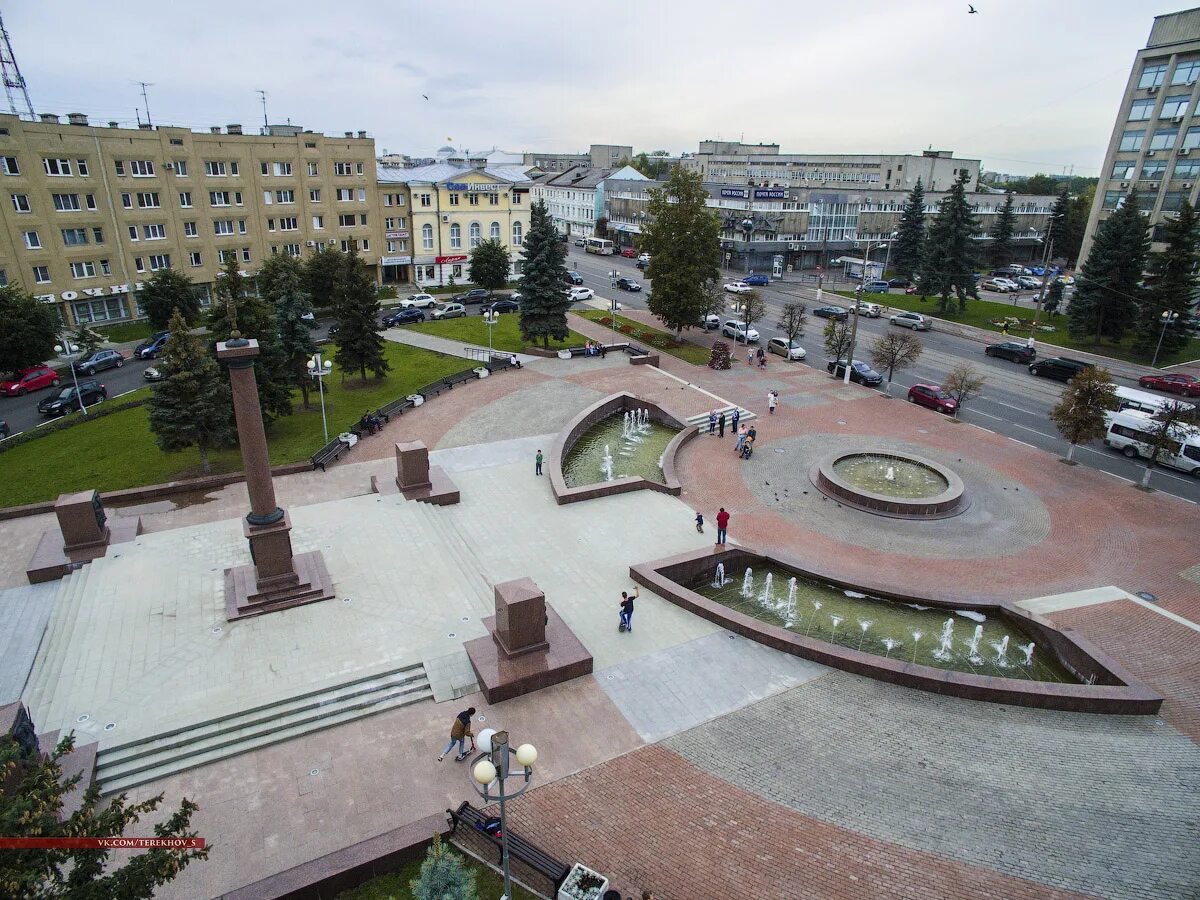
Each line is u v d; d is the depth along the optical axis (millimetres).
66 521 23234
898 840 14094
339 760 15844
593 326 60781
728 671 19094
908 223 83375
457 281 79188
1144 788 15641
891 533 27734
